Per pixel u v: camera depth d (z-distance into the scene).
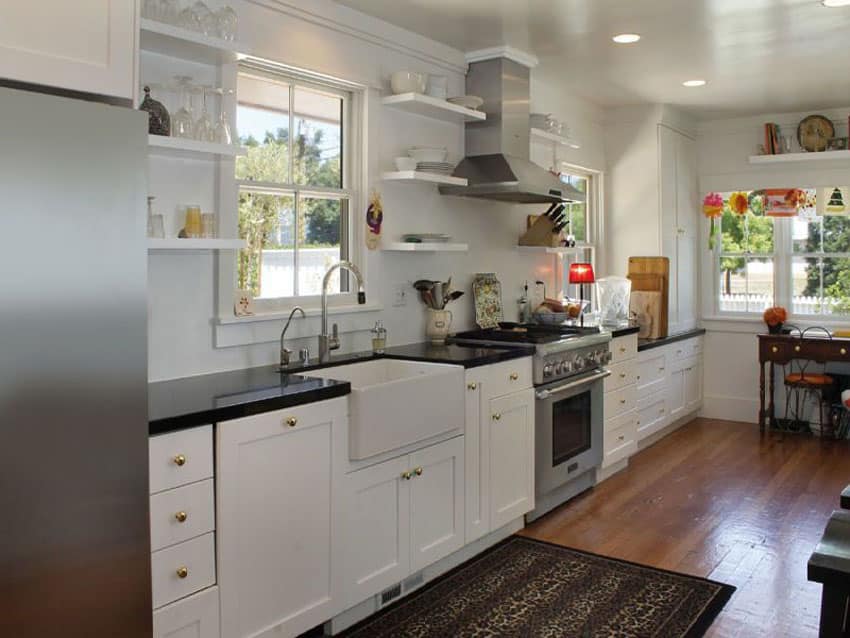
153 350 2.68
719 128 6.32
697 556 3.46
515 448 3.65
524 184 3.88
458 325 4.29
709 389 6.50
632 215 5.88
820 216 6.00
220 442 2.20
